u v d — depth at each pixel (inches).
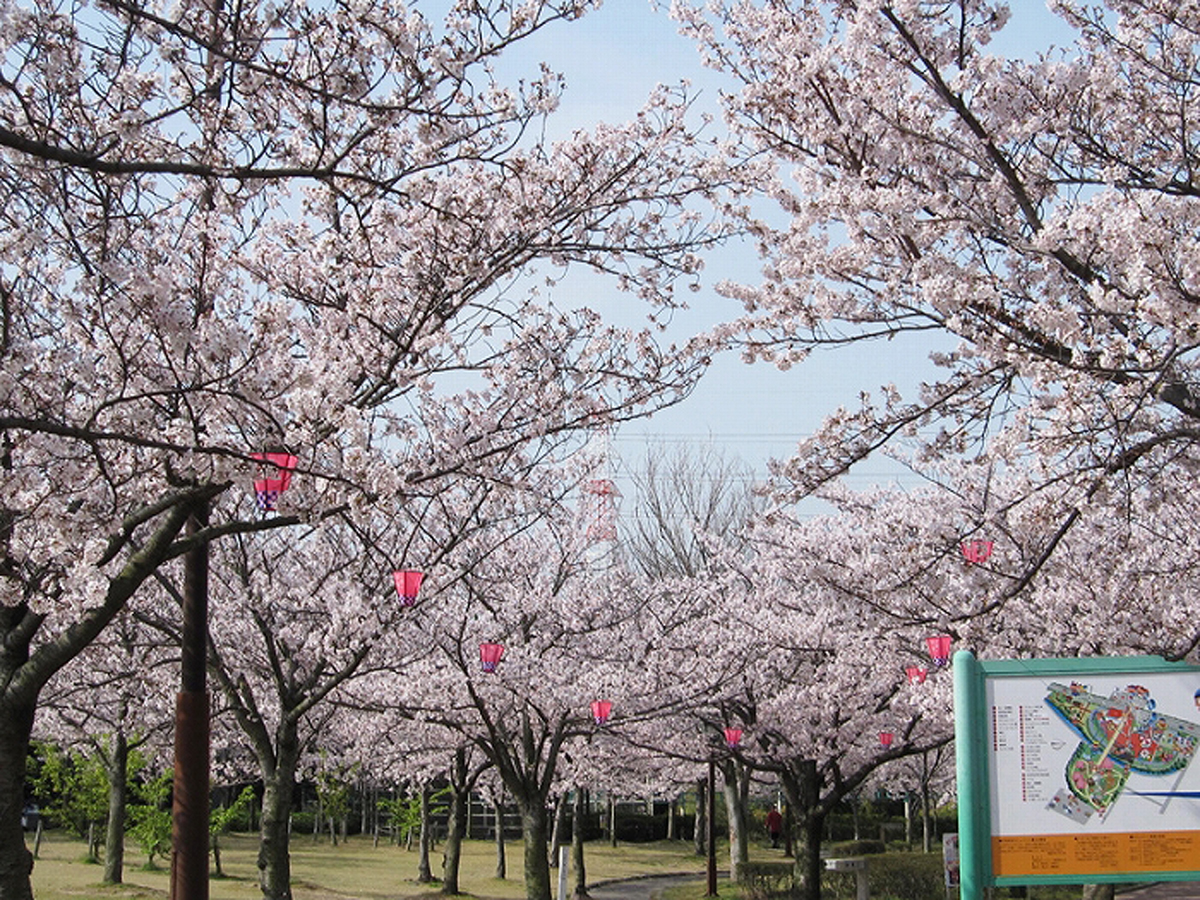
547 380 336.8
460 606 591.8
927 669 571.5
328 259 309.0
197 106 250.4
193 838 289.6
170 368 238.2
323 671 492.7
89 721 768.3
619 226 326.6
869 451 304.5
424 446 341.4
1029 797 243.8
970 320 262.5
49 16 235.8
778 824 1227.2
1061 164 291.9
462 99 279.4
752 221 323.6
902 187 277.3
